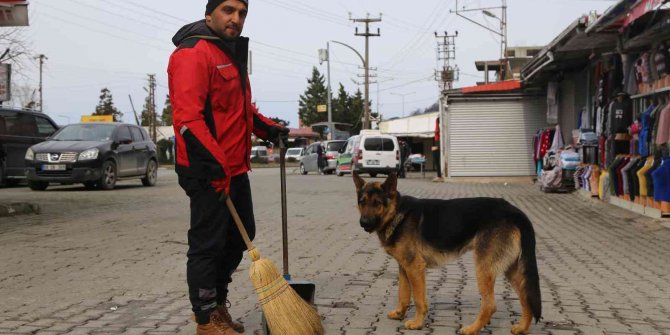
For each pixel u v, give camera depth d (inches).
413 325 183.5
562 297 224.1
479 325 176.9
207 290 164.6
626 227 411.2
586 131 621.3
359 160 1106.1
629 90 518.9
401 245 184.5
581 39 528.1
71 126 725.9
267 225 419.2
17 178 753.0
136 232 371.6
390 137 1124.5
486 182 916.6
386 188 185.8
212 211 161.9
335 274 262.1
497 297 224.4
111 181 699.4
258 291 157.5
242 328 179.8
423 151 1964.8
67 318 191.8
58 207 510.6
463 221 182.2
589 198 592.7
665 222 412.8
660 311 205.2
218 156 154.9
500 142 925.2
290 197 642.2
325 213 491.5
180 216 451.5
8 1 449.1
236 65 169.2
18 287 233.5
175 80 159.0
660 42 450.9
